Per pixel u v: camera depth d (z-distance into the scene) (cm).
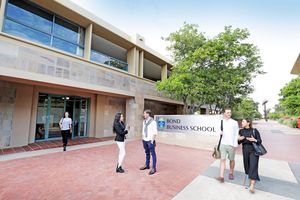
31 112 884
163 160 657
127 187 406
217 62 980
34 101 901
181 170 538
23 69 653
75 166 555
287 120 3044
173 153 781
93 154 719
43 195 358
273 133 1678
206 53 896
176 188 405
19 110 812
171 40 1132
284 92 2239
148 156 549
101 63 1041
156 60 1551
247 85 1182
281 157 729
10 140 777
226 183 437
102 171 512
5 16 691
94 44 1239
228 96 1194
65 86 824
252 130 413
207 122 884
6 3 702
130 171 519
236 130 445
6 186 396
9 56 619
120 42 1209
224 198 359
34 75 683
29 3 788
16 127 799
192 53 988
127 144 980
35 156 664
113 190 389
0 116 748
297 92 2142
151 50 1398
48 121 979
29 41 673
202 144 880
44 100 964
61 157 661
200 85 955
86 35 995
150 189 398
